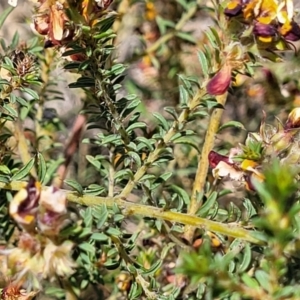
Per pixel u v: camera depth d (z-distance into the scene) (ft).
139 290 1.27
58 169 1.56
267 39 1.19
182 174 1.51
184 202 1.36
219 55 1.22
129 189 1.29
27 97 1.55
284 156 1.19
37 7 1.26
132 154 1.30
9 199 1.32
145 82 1.68
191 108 1.27
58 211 1.08
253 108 1.56
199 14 1.68
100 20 1.21
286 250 1.11
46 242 1.08
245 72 1.22
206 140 1.36
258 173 1.18
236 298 1.12
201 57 1.25
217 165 1.21
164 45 1.62
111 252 1.32
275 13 1.18
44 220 1.08
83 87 1.30
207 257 1.03
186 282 1.33
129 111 1.30
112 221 1.28
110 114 1.31
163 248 1.38
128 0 1.61
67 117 1.69
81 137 1.61
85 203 1.25
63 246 1.08
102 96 1.30
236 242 1.21
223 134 1.58
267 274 1.04
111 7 1.62
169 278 1.41
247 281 1.04
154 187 1.30
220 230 1.17
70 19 1.19
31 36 1.65
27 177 1.33
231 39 1.20
